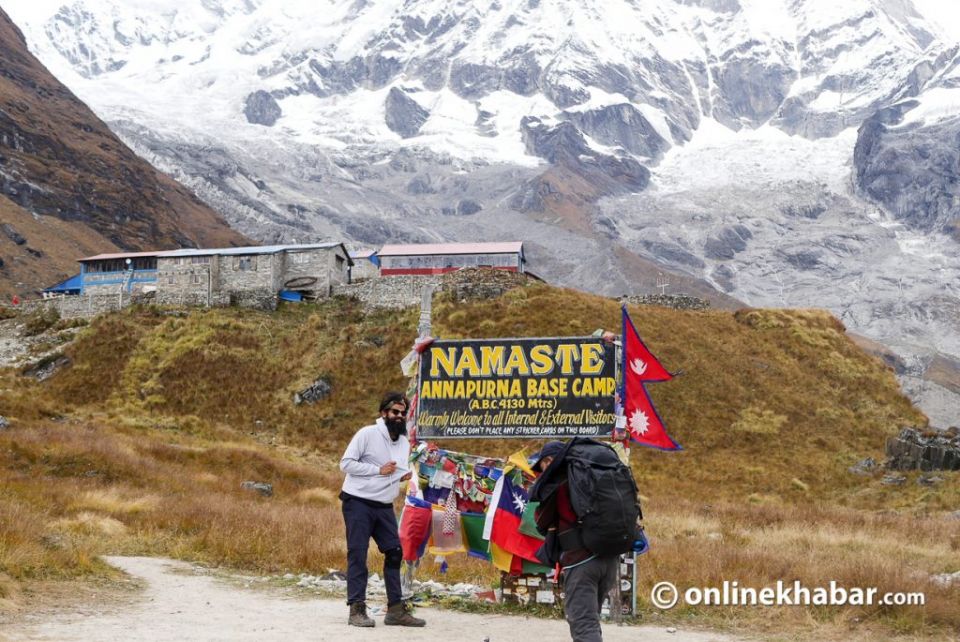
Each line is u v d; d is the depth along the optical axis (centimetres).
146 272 8188
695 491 4438
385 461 1061
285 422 5512
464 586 1302
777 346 6569
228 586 1289
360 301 6900
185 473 3300
